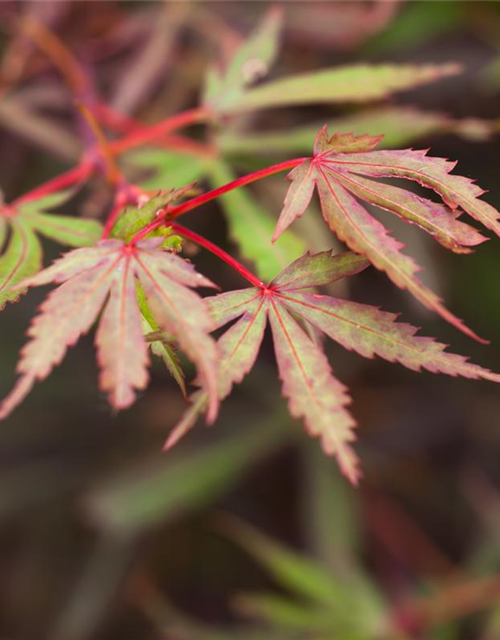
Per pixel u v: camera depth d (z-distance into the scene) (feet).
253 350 1.13
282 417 2.20
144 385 1.06
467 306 2.11
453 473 2.28
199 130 1.87
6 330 2.22
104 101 1.91
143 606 2.31
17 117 1.76
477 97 1.89
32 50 1.80
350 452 1.10
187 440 2.19
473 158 2.00
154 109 1.87
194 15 1.87
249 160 1.60
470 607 1.87
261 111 1.82
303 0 1.84
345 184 1.14
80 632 2.19
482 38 1.88
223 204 1.52
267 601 1.78
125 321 1.08
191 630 1.95
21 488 2.29
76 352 2.21
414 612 1.87
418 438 2.27
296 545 2.26
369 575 2.13
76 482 2.30
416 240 1.68
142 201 1.29
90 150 1.44
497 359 2.17
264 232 1.48
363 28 1.79
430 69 1.49
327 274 1.15
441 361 1.12
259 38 1.55
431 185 1.13
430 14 1.84
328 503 2.10
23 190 1.96
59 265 1.09
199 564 2.41
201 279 1.09
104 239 1.13
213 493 2.10
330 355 2.26
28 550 2.39
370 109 1.84
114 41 1.87
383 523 2.20
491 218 1.11
